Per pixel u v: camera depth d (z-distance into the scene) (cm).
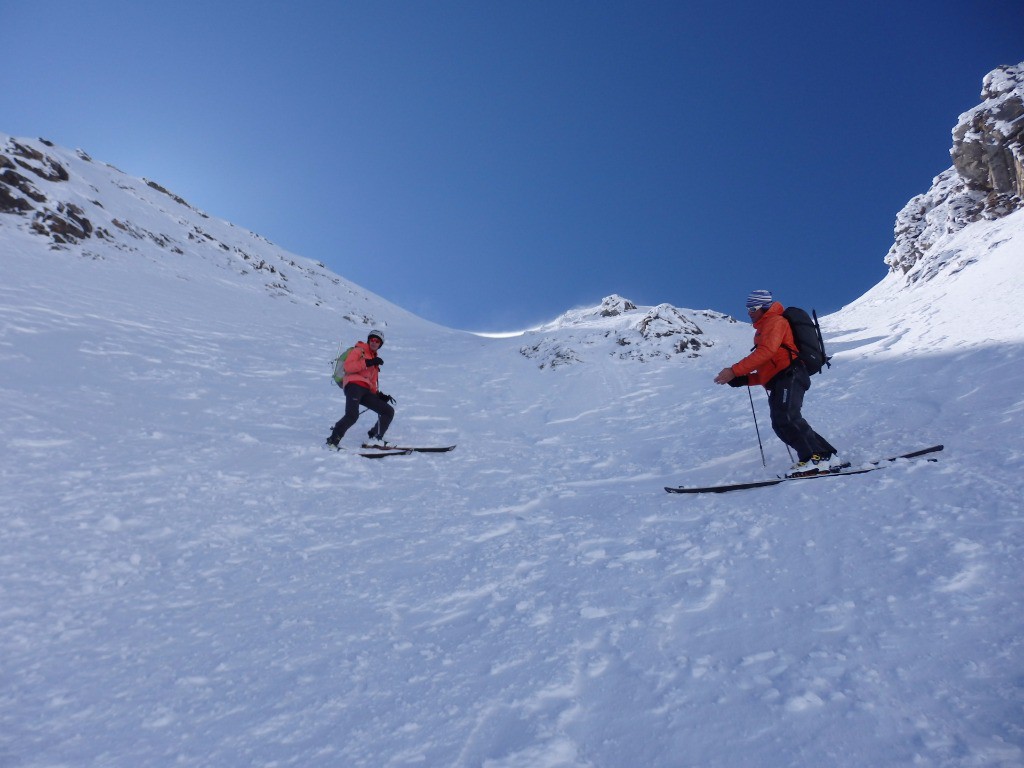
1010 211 2122
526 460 832
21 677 308
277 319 2011
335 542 507
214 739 255
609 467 782
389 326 2834
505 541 486
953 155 2411
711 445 820
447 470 762
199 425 843
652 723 233
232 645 337
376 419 1014
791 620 290
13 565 432
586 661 285
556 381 1409
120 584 423
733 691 244
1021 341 739
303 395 1109
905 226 2803
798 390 523
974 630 250
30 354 1017
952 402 625
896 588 296
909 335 1135
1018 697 207
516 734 238
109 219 2395
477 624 341
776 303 544
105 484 598
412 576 426
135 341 1246
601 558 418
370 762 232
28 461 628
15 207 2017
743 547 387
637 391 1298
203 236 3005
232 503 587
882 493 418
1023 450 431
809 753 202
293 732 256
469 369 1543
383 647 325
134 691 294
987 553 307
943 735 199
